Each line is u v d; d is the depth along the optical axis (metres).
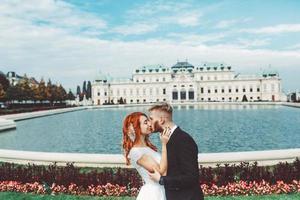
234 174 12.51
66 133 37.97
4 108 87.25
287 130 36.97
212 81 167.75
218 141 29.61
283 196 11.09
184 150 5.25
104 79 179.00
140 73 173.88
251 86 164.00
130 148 5.58
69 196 11.47
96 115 74.44
